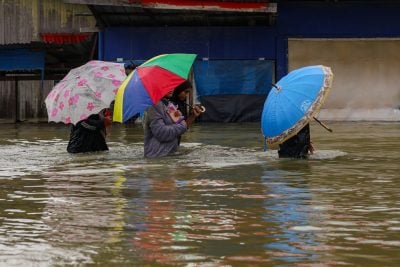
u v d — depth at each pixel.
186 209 6.35
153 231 5.40
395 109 26.00
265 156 11.00
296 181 8.12
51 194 7.43
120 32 26.80
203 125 23.20
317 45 26.30
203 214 6.08
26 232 5.45
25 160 11.16
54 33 27.50
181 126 11.42
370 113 26.11
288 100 10.33
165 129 11.26
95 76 12.02
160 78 11.03
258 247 4.82
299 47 26.38
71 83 11.93
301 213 6.07
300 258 4.51
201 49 26.45
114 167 9.94
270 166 9.66
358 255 4.57
